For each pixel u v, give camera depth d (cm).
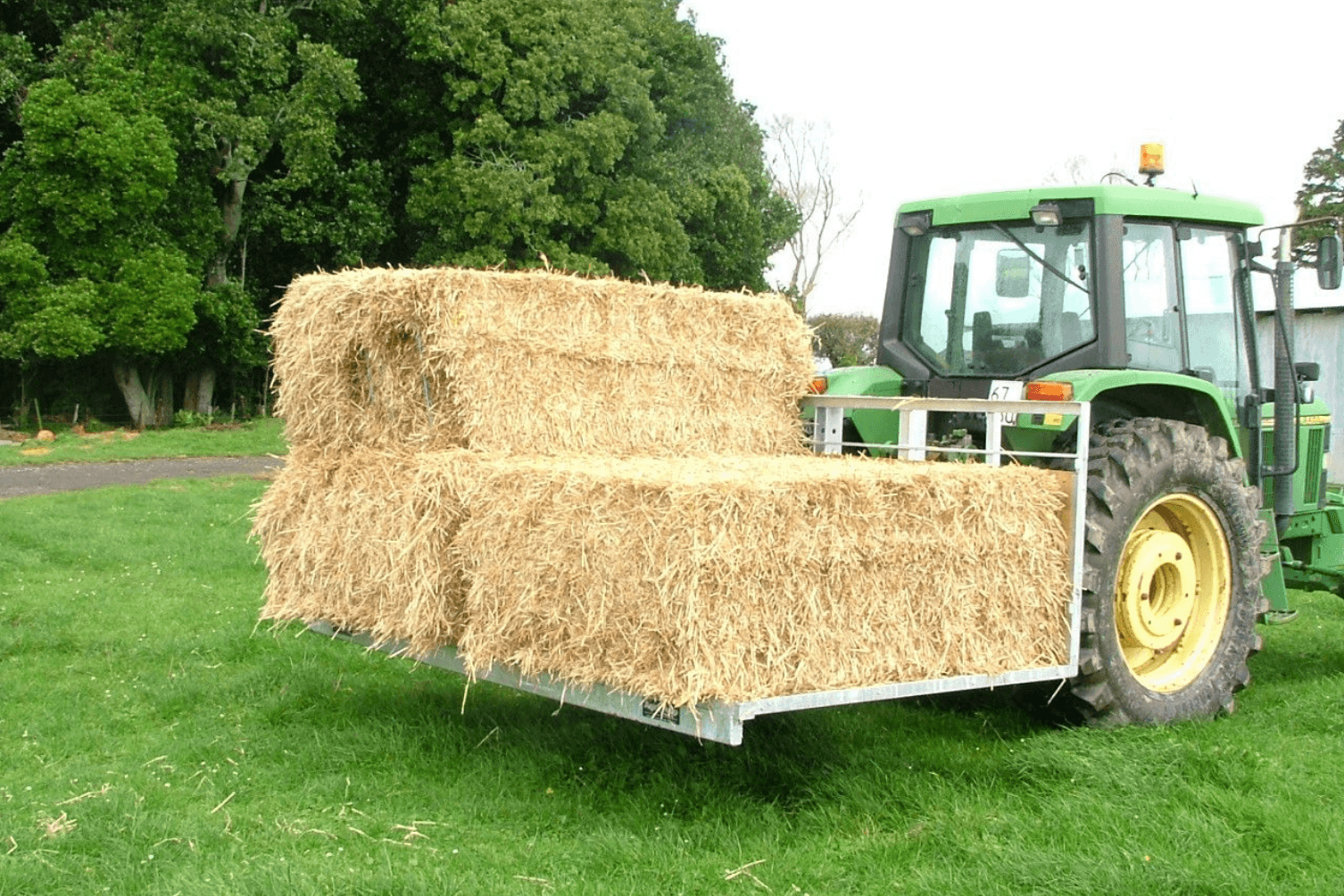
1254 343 552
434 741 424
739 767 393
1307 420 579
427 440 418
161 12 2048
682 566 320
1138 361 502
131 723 454
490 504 370
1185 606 473
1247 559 484
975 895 293
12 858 301
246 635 583
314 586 446
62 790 362
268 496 469
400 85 2369
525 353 420
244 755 413
